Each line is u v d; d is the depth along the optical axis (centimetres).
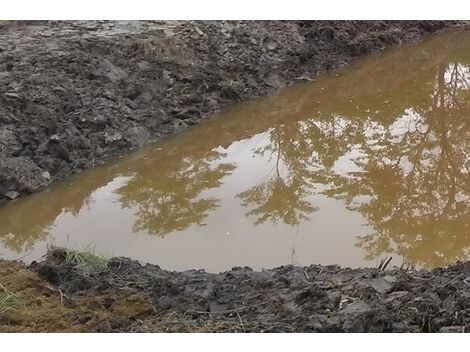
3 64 1056
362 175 955
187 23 1330
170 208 854
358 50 1589
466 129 1147
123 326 536
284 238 754
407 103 1291
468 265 636
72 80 1065
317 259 701
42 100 986
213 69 1268
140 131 1057
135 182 934
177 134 1093
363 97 1324
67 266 629
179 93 1180
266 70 1362
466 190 896
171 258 714
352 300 553
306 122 1188
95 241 764
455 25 1886
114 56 1163
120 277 622
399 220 800
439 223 791
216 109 1204
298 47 1468
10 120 937
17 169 879
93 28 1237
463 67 1528
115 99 1082
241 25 1410
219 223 805
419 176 951
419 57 1611
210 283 615
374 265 684
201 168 984
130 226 804
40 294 587
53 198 877
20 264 659
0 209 836
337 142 1096
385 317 518
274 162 1009
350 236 757
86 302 567
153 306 567
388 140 1102
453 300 540
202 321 543
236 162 1012
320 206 848
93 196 892
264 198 878
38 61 1070
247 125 1162
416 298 545
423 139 1102
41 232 795
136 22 1287
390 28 1728
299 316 535
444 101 1298
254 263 697
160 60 1205
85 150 977
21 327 527
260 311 558
